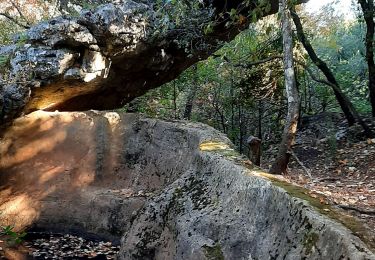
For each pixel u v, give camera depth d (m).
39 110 9.15
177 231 5.00
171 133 8.00
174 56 10.02
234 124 13.42
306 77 13.74
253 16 6.41
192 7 8.44
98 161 8.76
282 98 12.53
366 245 2.71
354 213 5.09
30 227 8.35
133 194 8.09
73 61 8.57
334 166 8.81
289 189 3.89
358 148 9.48
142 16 8.83
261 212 4.05
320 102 14.45
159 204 5.77
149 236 5.56
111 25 8.38
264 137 13.32
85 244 7.88
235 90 12.44
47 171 8.76
